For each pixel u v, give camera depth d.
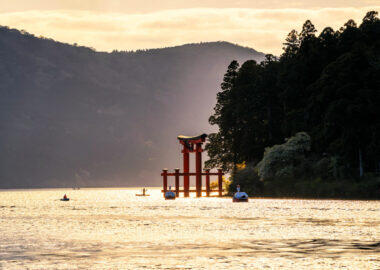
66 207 173.25
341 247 60.75
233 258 54.31
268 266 50.00
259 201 171.38
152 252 58.62
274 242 65.62
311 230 78.31
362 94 168.00
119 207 164.88
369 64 178.25
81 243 66.62
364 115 167.00
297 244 63.59
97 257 55.59
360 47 183.25
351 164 176.75
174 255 56.47
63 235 76.12
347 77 173.25
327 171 180.75
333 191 172.50
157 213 125.94
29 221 104.44
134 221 100.88
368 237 69.31
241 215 111.88
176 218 107.19
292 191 183.62
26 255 57.19
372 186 167.38
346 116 168.25
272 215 109.19
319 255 55.47
